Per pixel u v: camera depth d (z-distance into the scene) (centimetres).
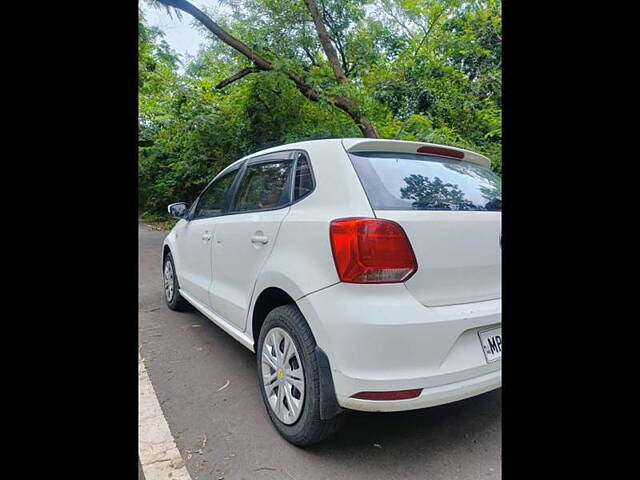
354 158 189
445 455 184
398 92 1001
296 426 185
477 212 186
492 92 991
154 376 265
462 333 166
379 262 159
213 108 1111
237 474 171
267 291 212
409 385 154
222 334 346
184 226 378
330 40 988
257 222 227
